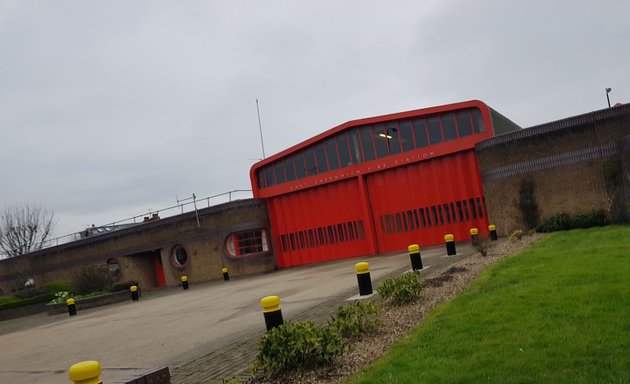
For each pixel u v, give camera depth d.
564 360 4.98
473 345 5.92
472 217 25.98
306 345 6.17
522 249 15.01
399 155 27.86
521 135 21.55
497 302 7.78
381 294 9.80
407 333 7.22
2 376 10.65
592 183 19.69
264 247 32.25
